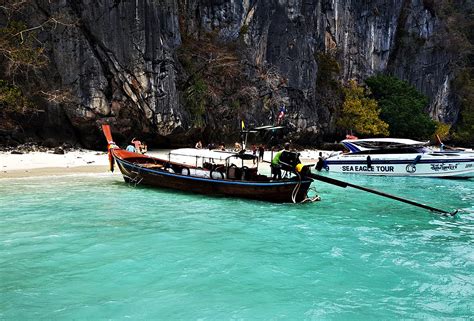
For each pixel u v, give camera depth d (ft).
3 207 35.32
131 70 80.69
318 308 17.47
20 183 46.75
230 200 41.37
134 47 80.43
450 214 36.22
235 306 17.49
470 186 57.21
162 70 83.97
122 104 82.07
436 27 179.32
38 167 58.13
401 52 169.99
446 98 182.60
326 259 23.85
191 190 43.50
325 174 69.31
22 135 76.69
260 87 109.91
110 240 26.58
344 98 139.85
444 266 23.03
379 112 139.13
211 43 101.24
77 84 77.87
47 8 75.77
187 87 94.22
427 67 175.83
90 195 41.96
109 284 19.56
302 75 119.85
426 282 20.62
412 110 143.43
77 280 19.94
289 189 39.19
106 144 84.38
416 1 170.71
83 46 77.66
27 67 73.87
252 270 21.76
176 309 17.10
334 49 139.95
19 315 16.29
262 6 110.01
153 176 45.47
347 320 16.47
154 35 82.53
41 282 19.62
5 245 25.04
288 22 116.06
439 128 164.96
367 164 67.67
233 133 105.50
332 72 136.46
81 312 16.65
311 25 126.31
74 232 28.22
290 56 117.19
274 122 112.16
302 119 119.85
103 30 78.59
